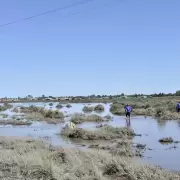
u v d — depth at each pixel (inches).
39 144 865.5
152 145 935.0
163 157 762.2
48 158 603.2
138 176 520.1
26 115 2335.1
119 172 543.5
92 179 499.8
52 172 515.2
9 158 602.5
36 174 517.0
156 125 1485.0
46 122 1803.6
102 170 553.9
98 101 6176.2
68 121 1828.2
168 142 992.9
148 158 751.1
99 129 1197.7
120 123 1614.2
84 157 637.9
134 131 1268.5
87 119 1791.3
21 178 498.3
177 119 1781.5
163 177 511.2
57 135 1217.4
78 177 509.7
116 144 924.6
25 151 741.9
